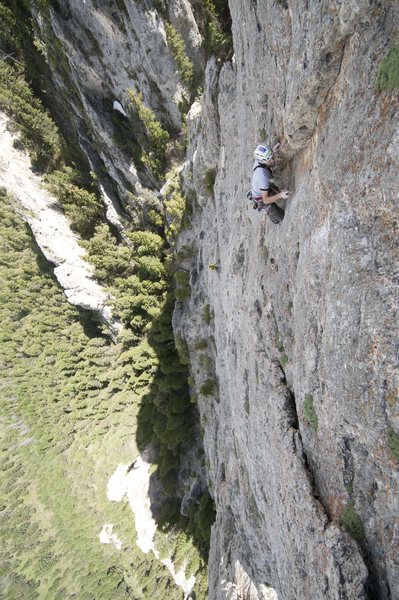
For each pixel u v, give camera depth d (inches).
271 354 488.7
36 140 1617.9
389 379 255.9
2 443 2196.1
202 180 908.0
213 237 890.7
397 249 243.1
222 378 909.2
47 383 2105.1
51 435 2071.9
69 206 1652.3
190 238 1142.3
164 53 978.7
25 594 1900.8
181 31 939.3
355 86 260.2
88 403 1984.5
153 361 1545.3
